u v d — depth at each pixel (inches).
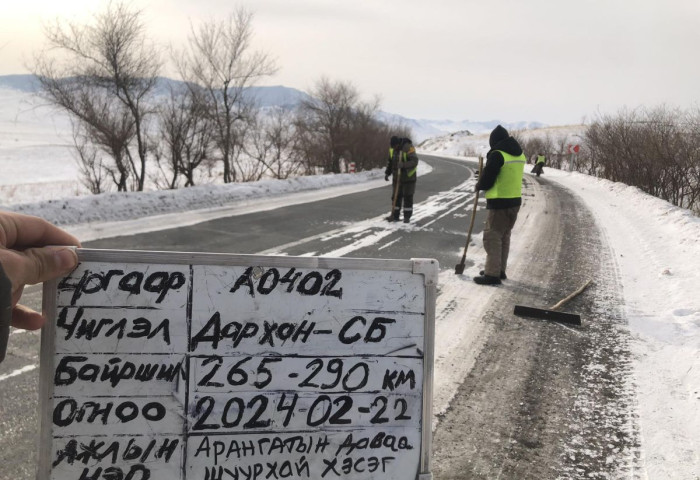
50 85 513.3
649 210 509.0
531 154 1802.4
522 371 159.0
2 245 53.6
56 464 61.5
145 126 578.6
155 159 603.5
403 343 70.5
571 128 3324.3
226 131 671.8
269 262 66.6
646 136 690.8
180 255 64.1
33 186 774.5
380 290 70.0
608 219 484.1
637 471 110.5
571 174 1098.1
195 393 64.8
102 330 62.2
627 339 187.5
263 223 398.3
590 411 135.5
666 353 174.2
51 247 56.3
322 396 68.3
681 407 137.6
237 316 65.9
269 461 66.9
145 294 63.3
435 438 121.1
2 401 129.0
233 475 65.9
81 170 605.0
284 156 909.2
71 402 61.7
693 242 338.3
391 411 70.1
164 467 64.1
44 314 60.6
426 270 70.7
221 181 732.0
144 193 444.5
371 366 69.7
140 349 63.3
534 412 134.6
